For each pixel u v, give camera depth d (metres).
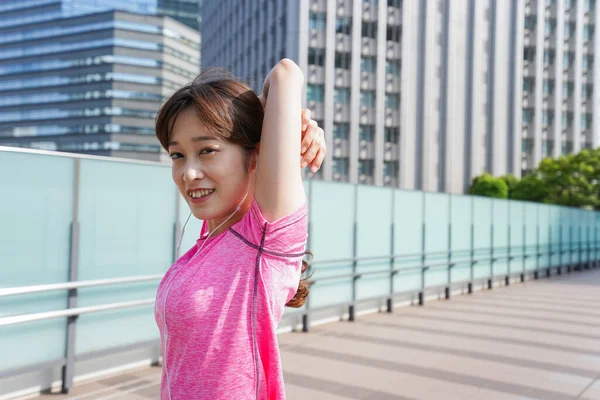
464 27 45.28
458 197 12.86
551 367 6.32
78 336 5.13
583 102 54.91
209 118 1.09
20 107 90.62
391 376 5.82
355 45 41.47
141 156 85.56
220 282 1.09
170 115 1.15
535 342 7.68
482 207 14.08
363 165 41.81
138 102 85.69
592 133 54.81
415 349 7.10
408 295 11.12
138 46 85.94
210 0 61.62
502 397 5.18
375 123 42.00
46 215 4.89
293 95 1.12
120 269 5.52
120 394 4.91
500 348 7.26
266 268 1.10
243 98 1.15
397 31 42.94
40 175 4.85
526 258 17.05
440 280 12.12
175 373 1.10
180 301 1.09
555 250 19.39
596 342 7.73
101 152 85.12
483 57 46.25
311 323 8.60
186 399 1.06
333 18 40.81
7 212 4.61
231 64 52.94
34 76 89.56
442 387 5.46
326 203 8.69
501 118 46.81
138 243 5.70
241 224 1.14
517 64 47.69
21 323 4.67
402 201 10.70
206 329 1.07
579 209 22.09
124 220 5.57
